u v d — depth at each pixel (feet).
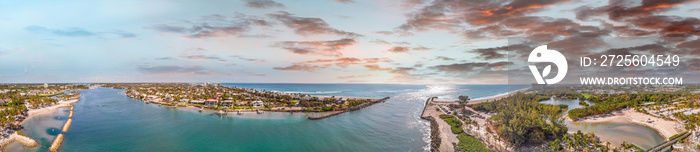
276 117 443.32
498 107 369.09
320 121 410.52
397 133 329.11
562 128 271.69
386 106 596.29
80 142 298.35
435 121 381.60
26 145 283.79
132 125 381.40
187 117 444.14
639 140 270.26
